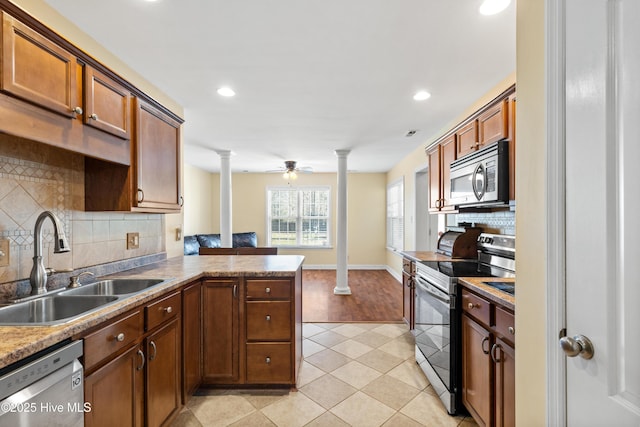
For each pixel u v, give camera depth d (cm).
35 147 155
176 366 173
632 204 66
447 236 301
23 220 149
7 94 111
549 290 88
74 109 137
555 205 86
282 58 202
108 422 120
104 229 200
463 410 186
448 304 185
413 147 453
